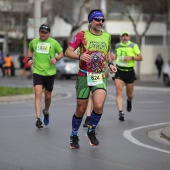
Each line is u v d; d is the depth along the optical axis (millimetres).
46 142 16547
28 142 16547
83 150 15195
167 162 13484
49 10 78438
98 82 14500
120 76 22406
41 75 19797
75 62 67188
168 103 31297
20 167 12836
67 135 18031
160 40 85438
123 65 22359
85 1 74438
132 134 18500
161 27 84938
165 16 84250
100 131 19156
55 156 14250
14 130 19234
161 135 18375
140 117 23672
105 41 14625
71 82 59281
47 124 20516
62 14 78562
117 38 84812
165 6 72000
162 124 21359
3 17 88375
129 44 22500
